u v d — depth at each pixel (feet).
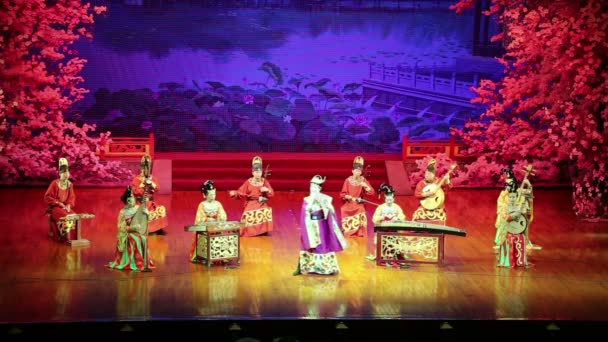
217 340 32.81
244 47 65.10
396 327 33.17
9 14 56.13
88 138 58.80
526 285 37.68
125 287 36.32
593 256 42.68
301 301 34.91
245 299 35.04
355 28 65.51
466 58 65.77
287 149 66.49
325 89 66.08
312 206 38.01
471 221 49.93
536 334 33.55
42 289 35.88
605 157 52.19
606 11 52.21
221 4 64.44
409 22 65.46
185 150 65.46
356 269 39.55
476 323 33.30
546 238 46.32
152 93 64.54
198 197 55.47
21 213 49.57
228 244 39.52
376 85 66.18
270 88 65.72
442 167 60.44
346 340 33.09
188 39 64.44
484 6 65.00
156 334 32.63
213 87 65.21
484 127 65.31
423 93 66.28
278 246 43.55
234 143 65.98
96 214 49.70
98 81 63.72
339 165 60.90
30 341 32.01
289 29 65.26
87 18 59.16
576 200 52.54
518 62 59.57
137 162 58.65
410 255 41.83
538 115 59.26
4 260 39.88
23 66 57.26
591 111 53.06
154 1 63.72
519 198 40.32
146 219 38.83
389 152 66.74
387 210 41.73
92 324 32.24
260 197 45.37
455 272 39.34
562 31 53.16
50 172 57.36
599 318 33.71
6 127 57.11
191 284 36.86
